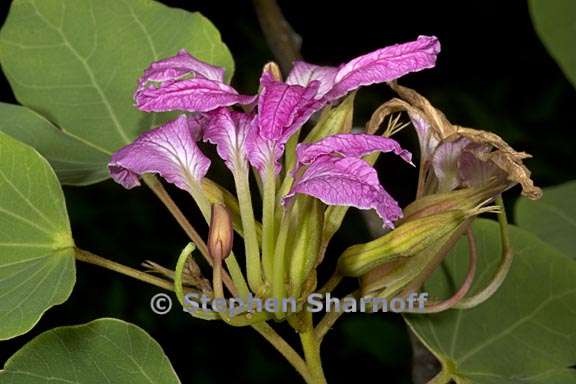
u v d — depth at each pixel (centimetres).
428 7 92
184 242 86
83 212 85
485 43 92
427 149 48
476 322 52
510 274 52
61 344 47
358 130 51
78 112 54
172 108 46
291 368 84
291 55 58
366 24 93
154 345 48
